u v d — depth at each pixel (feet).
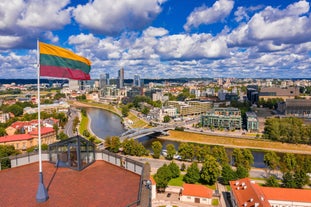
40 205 73.00
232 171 381.60
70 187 85.92
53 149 109.81
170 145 528.63
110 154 112.78
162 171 359.66
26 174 98.43
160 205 314.35
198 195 319.88
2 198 77.20
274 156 440.45
